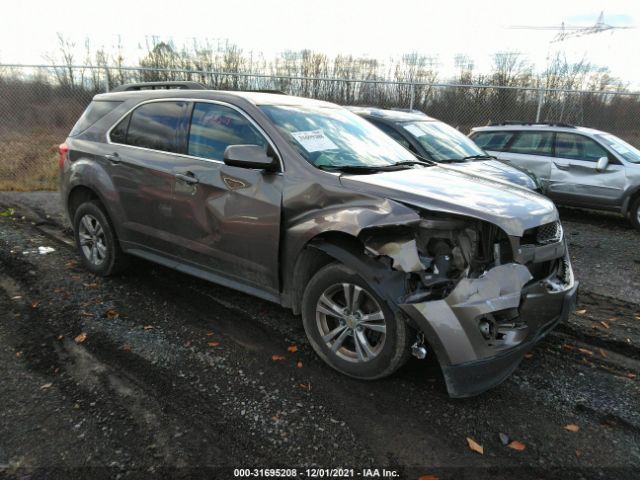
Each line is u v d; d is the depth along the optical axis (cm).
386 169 359
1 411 277
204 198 377
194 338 370
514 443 267
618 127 1285
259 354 350
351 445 261
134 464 242
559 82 1734
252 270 360
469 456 256
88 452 248
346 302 312
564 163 853
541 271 321
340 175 324
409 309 279
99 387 303
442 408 295
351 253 302
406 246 283
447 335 273
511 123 950
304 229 320
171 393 300
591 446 267
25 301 425
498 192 327
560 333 401
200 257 393
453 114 1317
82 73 1133
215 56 1677
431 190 310
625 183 791
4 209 743
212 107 395
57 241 601
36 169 1011
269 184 342
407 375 329
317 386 312
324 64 1734
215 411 284
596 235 757
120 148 447
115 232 463
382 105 1330
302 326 396
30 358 334
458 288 276
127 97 467
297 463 247
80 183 472
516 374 338
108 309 414
